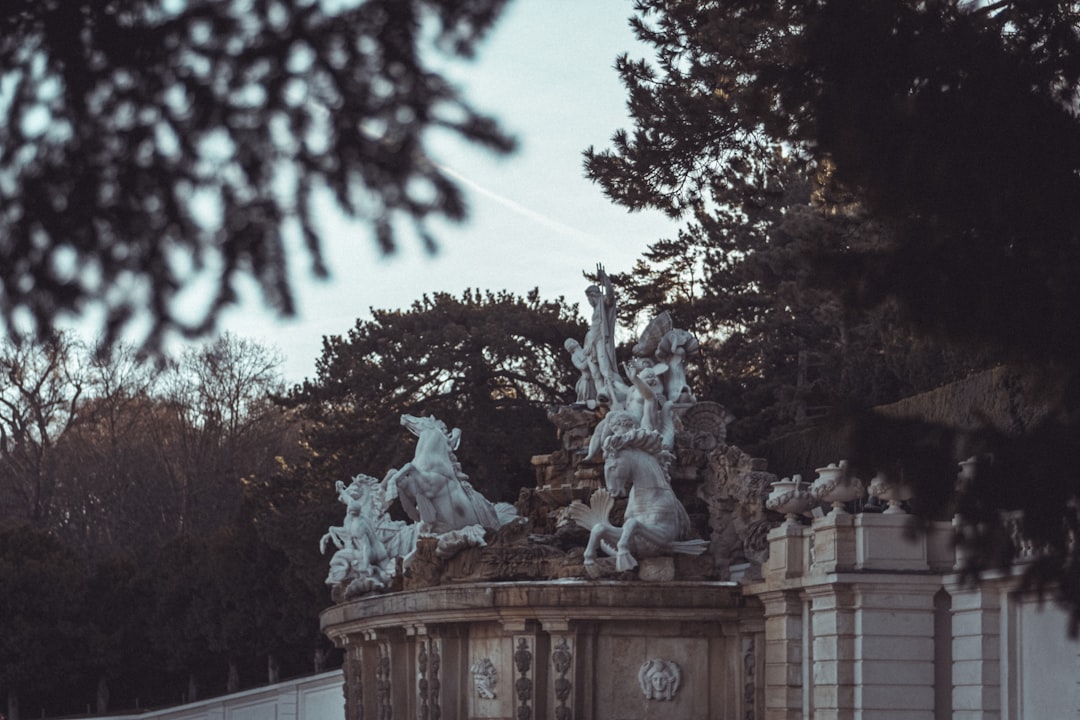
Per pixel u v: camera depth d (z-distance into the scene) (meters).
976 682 25.48
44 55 7.76
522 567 33.53
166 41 7.70
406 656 37.31
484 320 63.94
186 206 7.75
